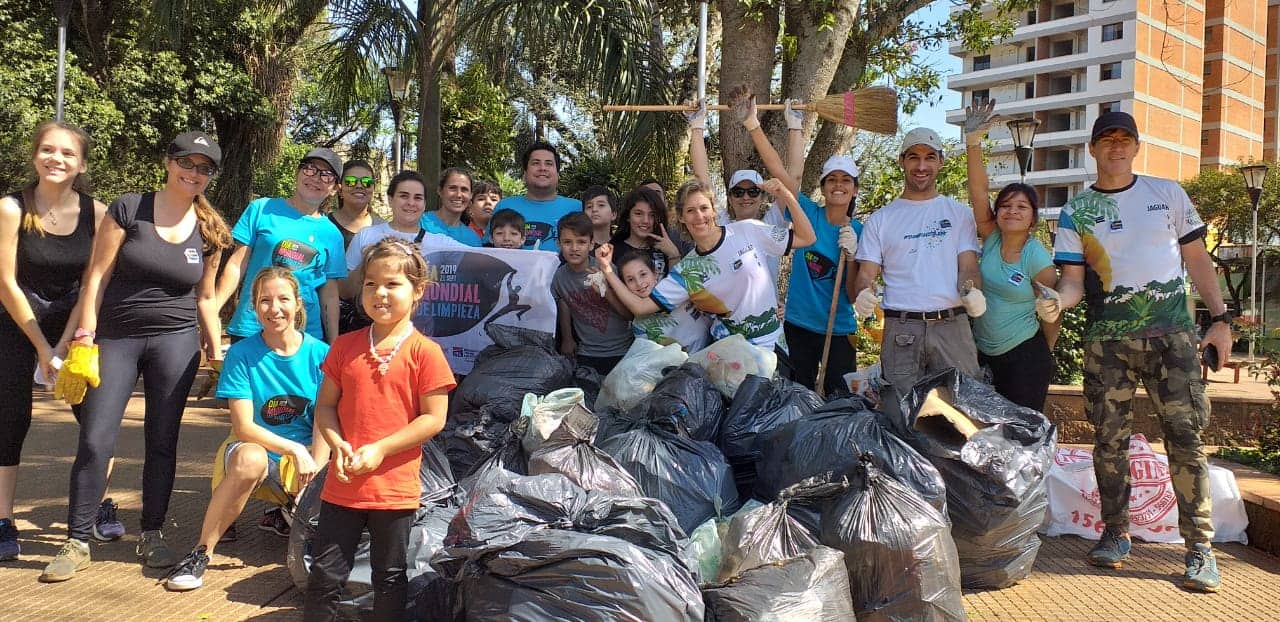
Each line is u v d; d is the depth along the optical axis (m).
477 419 4.08
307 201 4.57
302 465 3.55
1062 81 73.38
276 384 3.86
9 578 3.56
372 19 10.60
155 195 3.88
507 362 4.33
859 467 3.31
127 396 3.81
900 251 4.29
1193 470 3.82
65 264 3.84
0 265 3.65
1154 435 7.07
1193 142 70.56
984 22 11.11
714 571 3.20
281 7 12.52
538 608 2.67
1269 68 73.81
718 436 4.09
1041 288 3.89
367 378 2.87
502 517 2.89
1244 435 6.90
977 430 3.64
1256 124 72.81
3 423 3.76
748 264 4.47
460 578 2.87
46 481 5.05
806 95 8.35
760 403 4.12
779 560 3.06
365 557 3.19
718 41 12.29
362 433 2.85
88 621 3.14
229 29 16.28
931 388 3.78
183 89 16.09
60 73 8.72
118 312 3.77
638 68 8.47
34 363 3.87
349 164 5.38
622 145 8.59
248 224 4.53
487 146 20.48
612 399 4.26
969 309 4.03
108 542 4.05
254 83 17.20
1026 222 4.15
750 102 5.30
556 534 2.77
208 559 3.61
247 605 3.36
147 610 3.27
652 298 4.52
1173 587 3.77
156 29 11.19
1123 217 3.96
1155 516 4.36
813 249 5.11
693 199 4.40
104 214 3.94
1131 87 67.00
